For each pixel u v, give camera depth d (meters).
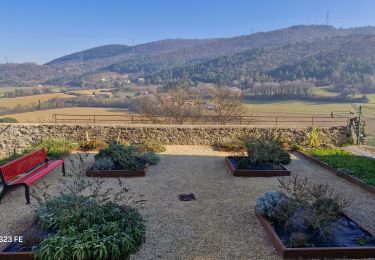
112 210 4.73
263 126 12.61
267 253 4.60
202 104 21.06
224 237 5.09
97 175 8.47
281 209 5.33
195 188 7.55
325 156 10.40
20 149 12.45
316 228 4.93
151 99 21.41
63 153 10.60
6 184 6.36
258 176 8.52
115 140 12.32
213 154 11.19
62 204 5.23
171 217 5.85
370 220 5.78
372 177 8.06
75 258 3.91
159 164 9.80
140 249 4.69
